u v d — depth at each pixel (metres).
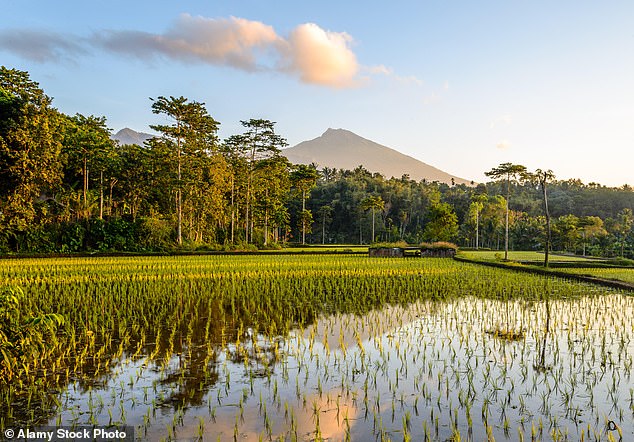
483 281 25.19
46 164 39.94
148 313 15.41
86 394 8.30
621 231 82.00
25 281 21.84
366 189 124.44
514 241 86.44
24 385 8.67
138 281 22.89
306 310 16.34
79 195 51.00
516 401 8.18
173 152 55.31
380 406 7.93
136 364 10.00
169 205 58.59
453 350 11.26
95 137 50.75
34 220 45.25
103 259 37.56
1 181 38.88
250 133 70.38
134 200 59.38
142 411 7.61
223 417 7.43
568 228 68.00
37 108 40.06
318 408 7.80
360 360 10.48
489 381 9.14
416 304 17.84
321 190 126.31
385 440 6.62
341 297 19.28
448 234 67.88
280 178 79.31
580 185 151.00
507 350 11.34
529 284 24.12
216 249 53.84
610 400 8.25
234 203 70.19
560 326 13.98
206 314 15.41
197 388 8.66
